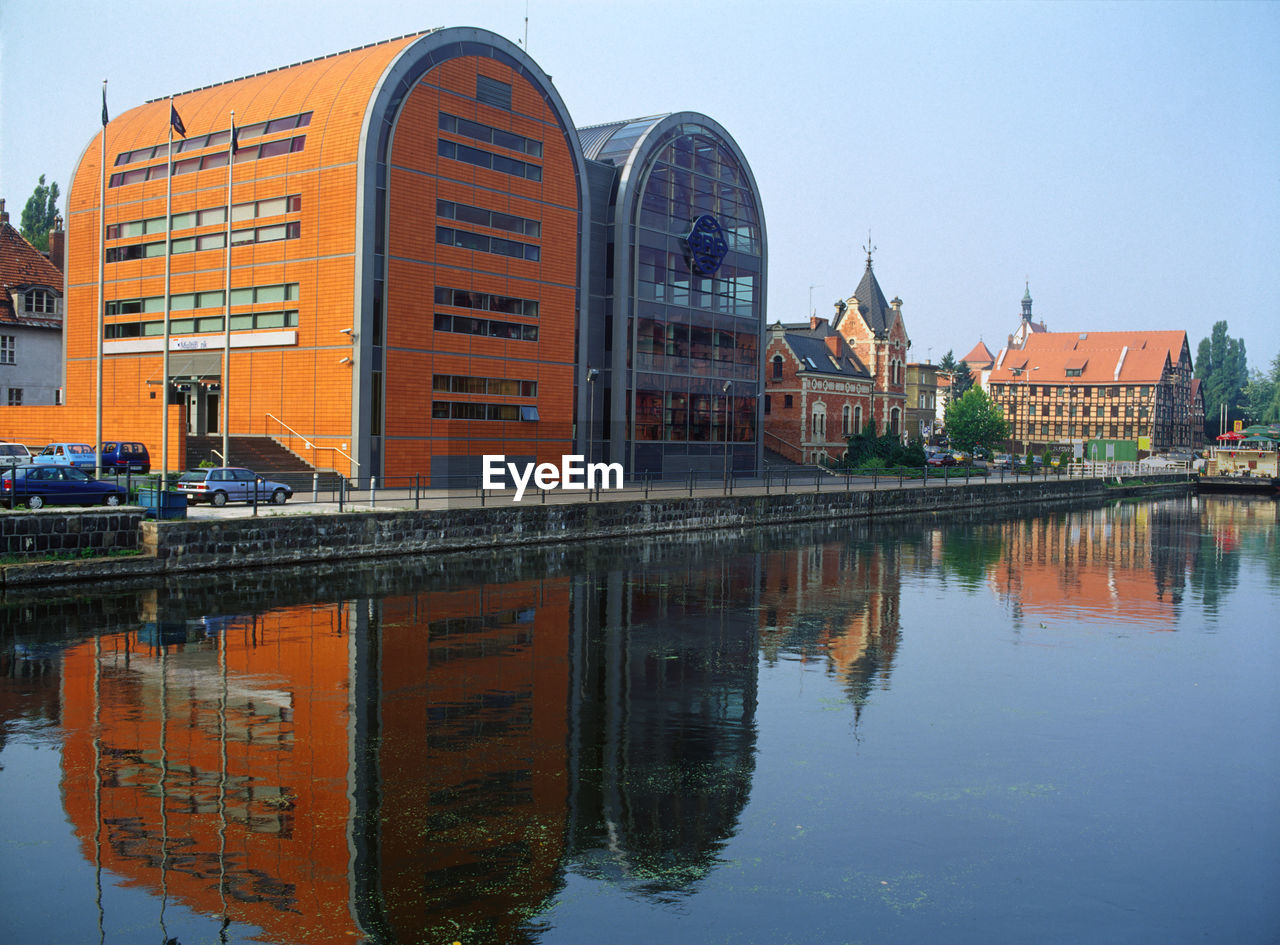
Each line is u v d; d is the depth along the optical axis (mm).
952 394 146250
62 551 22531
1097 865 9531
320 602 21250
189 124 44656
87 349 47750
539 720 13641
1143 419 138750
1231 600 25766
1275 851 9914
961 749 12906
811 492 47531
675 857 9484
